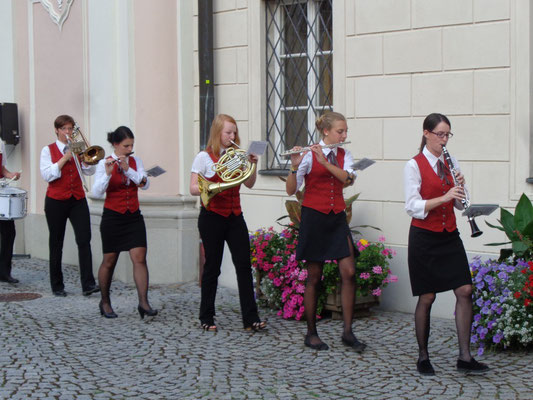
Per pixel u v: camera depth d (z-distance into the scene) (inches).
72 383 205.9
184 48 358.6
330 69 314.8
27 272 393.4
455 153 273.4
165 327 268.7
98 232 378.3
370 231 296.2
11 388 201.9
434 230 204.1
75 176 325.4
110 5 376.5
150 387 202.4
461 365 205.2
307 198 235.8
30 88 440.5
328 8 313.9
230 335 256.5
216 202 254.1
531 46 255.3
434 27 276.5
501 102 261.7
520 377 206.1
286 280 282.0
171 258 358.9
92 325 272.8
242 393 197.0
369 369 215.9
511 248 249.6
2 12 456.4
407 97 284.7
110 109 380.8
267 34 333.7
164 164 361.7
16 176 362.0
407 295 287.0
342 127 235.1
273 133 336.2
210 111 344.5
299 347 240.4
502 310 226.5
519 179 259.0
